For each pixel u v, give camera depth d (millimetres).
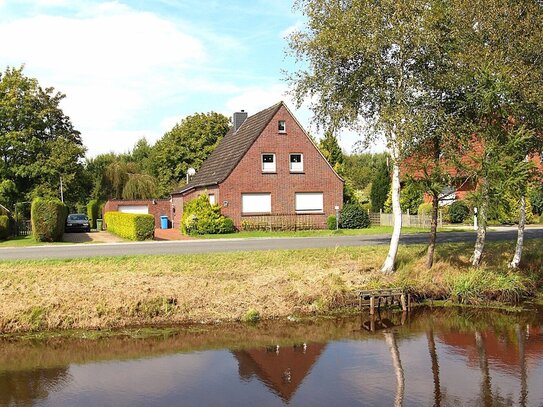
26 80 46344
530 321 14234
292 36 15461
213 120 57531
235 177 32406
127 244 24672
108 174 50219
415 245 20812
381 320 14352
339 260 18016
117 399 9328
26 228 33344
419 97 15508
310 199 34062
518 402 9164
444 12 15492
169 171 57125
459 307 15633
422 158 16562
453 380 10172
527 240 21875
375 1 14867
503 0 15656
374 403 9109
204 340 12648
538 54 15945
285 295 15070
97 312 13602
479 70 15453
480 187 16281
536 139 16594
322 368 10844
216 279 15656
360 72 15609
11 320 13094
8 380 10227
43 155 45594
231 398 9352
